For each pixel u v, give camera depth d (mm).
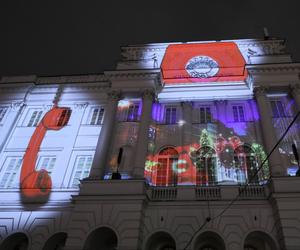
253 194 20031
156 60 28125
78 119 27344
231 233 18688
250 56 26703
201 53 28469
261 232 18812
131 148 23969
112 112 25281
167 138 24578
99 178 21531
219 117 24875
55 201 22672
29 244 21125
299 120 23359
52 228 21594
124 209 19531
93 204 20062
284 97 25297
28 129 27422
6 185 24375
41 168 24891
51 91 29422
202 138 24094
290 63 25047
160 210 20188
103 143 23531
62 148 25703
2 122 27859
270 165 20922
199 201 20047
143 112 24578
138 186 20266
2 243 21281
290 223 17703
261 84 24734
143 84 26156
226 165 22297
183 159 22906
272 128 22500
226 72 27109
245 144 23422
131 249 18078
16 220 22266
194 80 27125
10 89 29797
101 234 20234
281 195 18578
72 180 23828
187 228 19250
